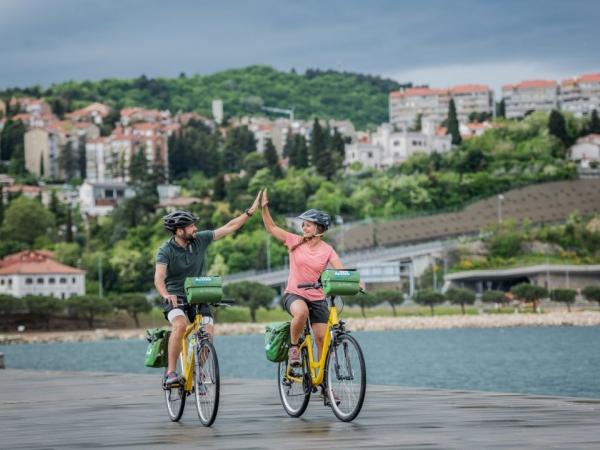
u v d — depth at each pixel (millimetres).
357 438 15594
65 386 30953
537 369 108375
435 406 20531
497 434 15602
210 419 18141
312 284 18500
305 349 18844
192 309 19094
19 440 16875
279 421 18688
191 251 19281
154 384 30641
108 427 18797
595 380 90500
